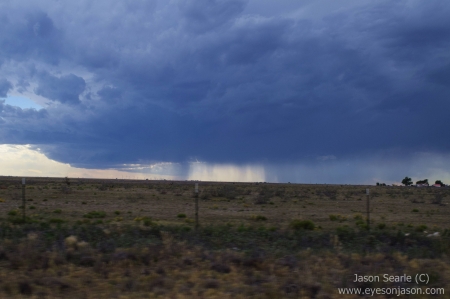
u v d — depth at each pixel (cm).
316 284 1298
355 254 1825
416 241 2270
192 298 1188
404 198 7700
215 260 1641
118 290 1268
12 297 1192
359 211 4797
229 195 6844
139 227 2550
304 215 4166
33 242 1839
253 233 2406
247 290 1254
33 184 10731
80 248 1809
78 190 8156
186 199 6319
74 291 1258
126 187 10262
